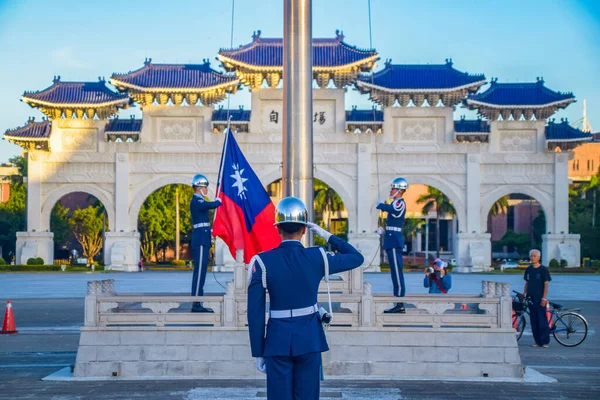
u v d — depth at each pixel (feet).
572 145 226.17
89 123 225.15
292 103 55.83
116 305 53.67
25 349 70.33
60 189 225.56
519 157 224.94
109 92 226.38
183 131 224.12
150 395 46.88
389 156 223.71
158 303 53.52
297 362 30.32
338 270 31.37
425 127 224.33
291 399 30.12
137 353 52.90
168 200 316.19
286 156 55.98
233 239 60.13
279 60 219.00
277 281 30.25
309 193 55.72
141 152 223.92
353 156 223.30
